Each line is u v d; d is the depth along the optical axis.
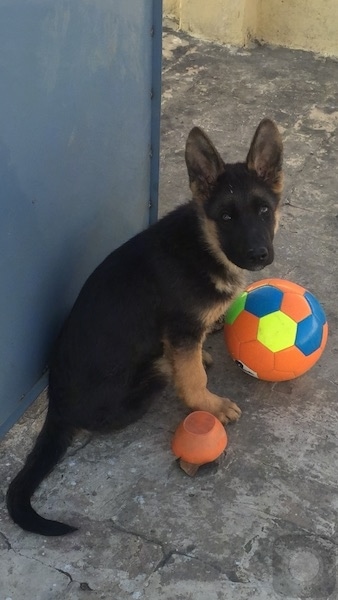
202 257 1.67
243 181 1.67
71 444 1.73
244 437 1.74
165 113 2.73
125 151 1.93
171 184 2.43
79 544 1.57
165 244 1.68
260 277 2.11
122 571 1.53
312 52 3.07
